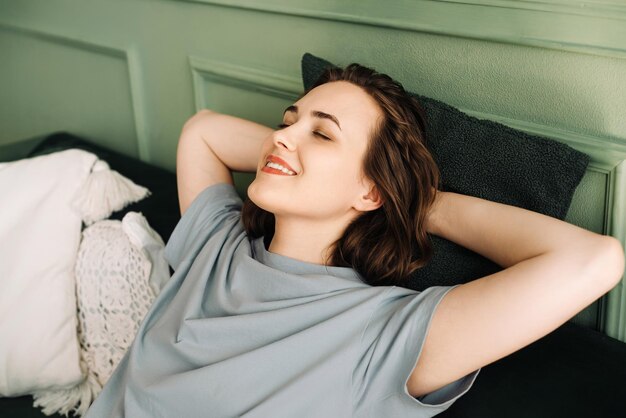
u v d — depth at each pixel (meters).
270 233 1.38
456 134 1.28
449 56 1.40
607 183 1.25
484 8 1.31
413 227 1.26
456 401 1.14
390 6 1.45
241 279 1.27
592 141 1.24
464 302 1.08
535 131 1.31
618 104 1.21
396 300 1.17
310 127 1.22
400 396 1.10
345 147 1.21
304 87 1.51
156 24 1.99
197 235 1.44
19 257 1.57
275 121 1.80
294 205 1.21
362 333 1.13
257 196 1.21
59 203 1.65
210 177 1.54
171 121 2.09
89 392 1.50
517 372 1.16
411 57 1.46
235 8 1.76
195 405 1.16
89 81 2.33
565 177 1.18
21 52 2.54
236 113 1.89
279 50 1.71
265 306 1.21
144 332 1.32
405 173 1.24
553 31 1.24
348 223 1.29
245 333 1.19
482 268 1.22
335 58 1.60
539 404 1.10
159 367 1.24
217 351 1.20
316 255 1.28
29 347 1.48
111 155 2.11
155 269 1.50
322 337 1.14
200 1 1.81
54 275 1.55
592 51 1.20
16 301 1.52
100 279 1.52
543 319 1.04
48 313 1.51
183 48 1.95
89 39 2.22
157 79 2.07
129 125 2.27
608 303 1.30
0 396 1.52
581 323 1.36
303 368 1.13
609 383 1.12
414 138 1.24
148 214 1.71
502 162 1.23
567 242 1.08
